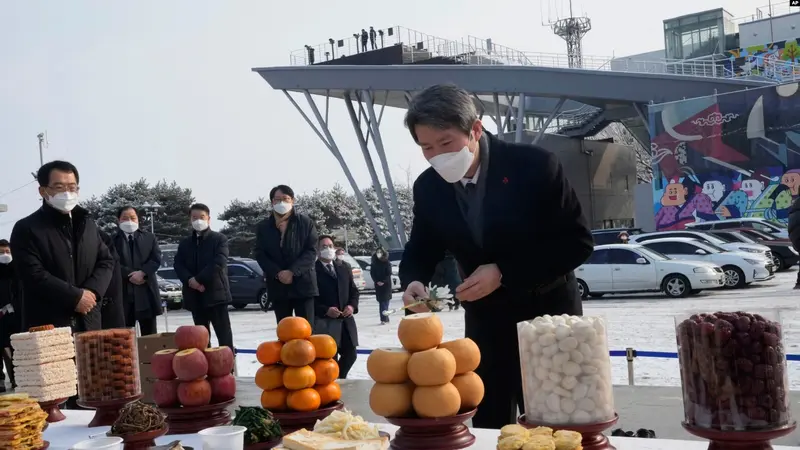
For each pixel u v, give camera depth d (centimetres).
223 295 828
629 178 4609
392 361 195
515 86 3531
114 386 270
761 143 2844
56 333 289
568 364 182
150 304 852
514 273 261
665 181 3080
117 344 272
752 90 2867
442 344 203
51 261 443
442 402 190
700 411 168
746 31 4231
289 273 723
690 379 170
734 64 4016
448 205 282
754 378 162
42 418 222
